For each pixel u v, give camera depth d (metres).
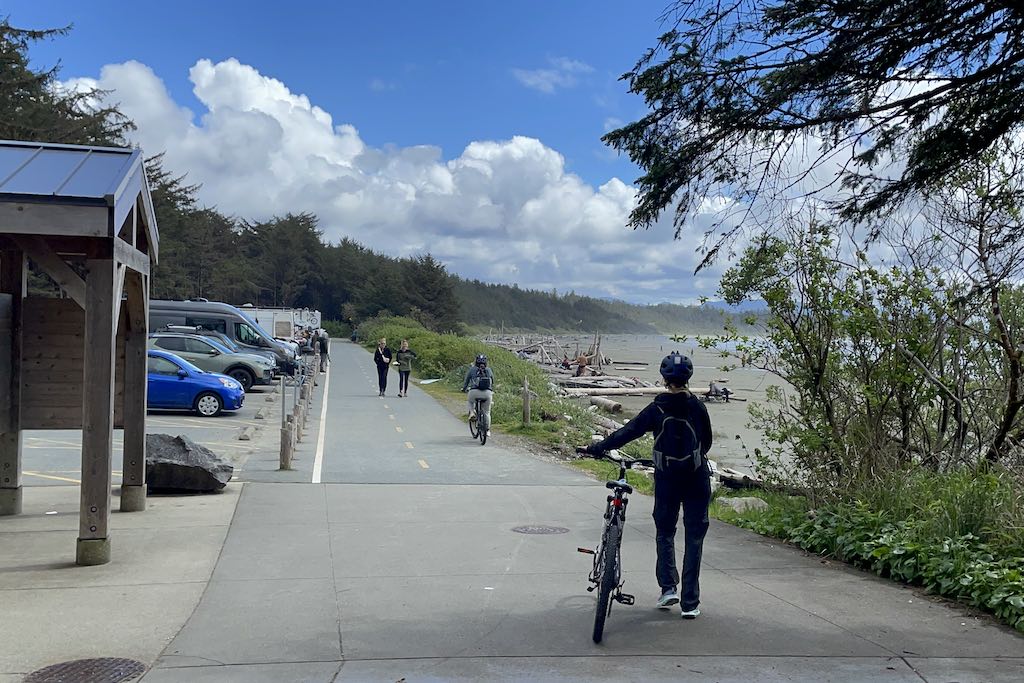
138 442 9.95
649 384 49.34
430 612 6.16
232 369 27.47
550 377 44.44
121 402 10.03
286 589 6.75
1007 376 9.17
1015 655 5.34
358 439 17.88
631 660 5.18
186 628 5.75
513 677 4.88
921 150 5.73
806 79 5.64
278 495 11.20
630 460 6.13
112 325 7.54
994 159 7.09
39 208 7.13
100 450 7.50
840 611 6.29
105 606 6.24
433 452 16.25
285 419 14.21
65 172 7.75
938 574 6.83
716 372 58.59
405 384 28.95
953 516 7.51
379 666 5.04
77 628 5.73
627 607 6.35
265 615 6.05
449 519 9.79
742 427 25.94
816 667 5.09
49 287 49.06
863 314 8.97
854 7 5.20
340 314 120.38
